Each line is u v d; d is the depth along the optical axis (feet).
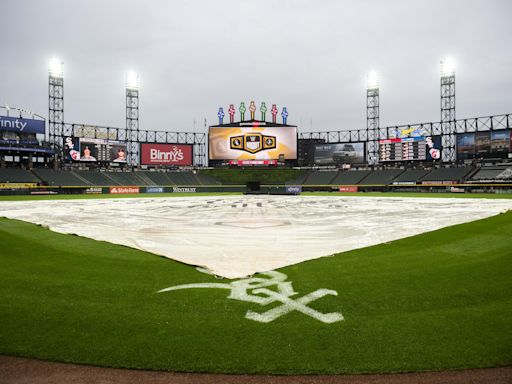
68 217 68.13
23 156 222.48
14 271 24.61
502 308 17.34
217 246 35.88
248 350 13.70
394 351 13.51
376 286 21.03
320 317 16.72
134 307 18.02
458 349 13.56
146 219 64.75
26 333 15.10
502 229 42.88
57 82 220.43
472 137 205.26
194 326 15.78
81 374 12.19
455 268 24.45
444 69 221.66
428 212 76.54
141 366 12.65
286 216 70.33
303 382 11.72
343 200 134.31
